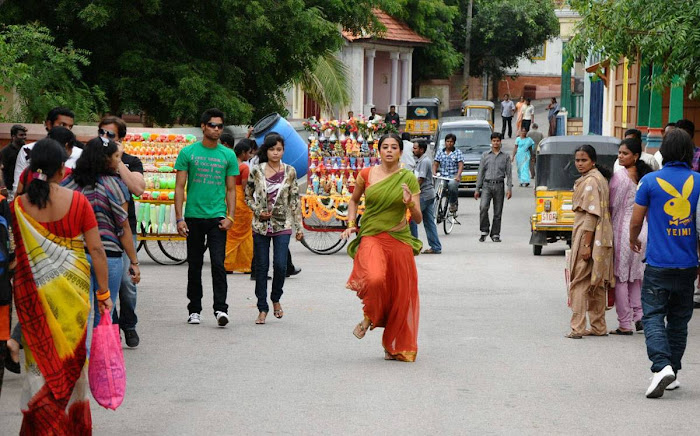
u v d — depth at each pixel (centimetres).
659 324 942
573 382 987
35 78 2500
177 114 2888
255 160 1753
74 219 743
